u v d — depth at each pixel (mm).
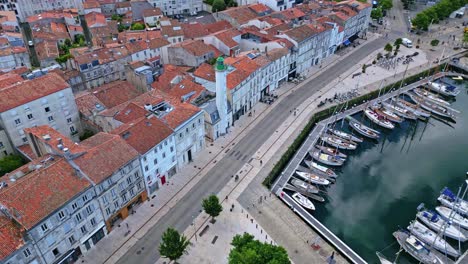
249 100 129250
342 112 132500
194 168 102562
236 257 65188
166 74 130500
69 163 74688
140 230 83188
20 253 63062
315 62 168875
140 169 85625
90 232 77125
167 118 96688
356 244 85750
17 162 95125
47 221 66625
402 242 84188
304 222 87312
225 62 131625
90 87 139750
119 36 166750
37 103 100625
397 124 132375
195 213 87688
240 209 88875
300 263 76500
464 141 124625
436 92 149500
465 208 93125
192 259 76562
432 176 108625
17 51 148625
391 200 99375
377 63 167875
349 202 98438
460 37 197375
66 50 166500
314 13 194875
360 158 115875
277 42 145250
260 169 101875
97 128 109875
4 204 65062
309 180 99062
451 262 79750
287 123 123125
